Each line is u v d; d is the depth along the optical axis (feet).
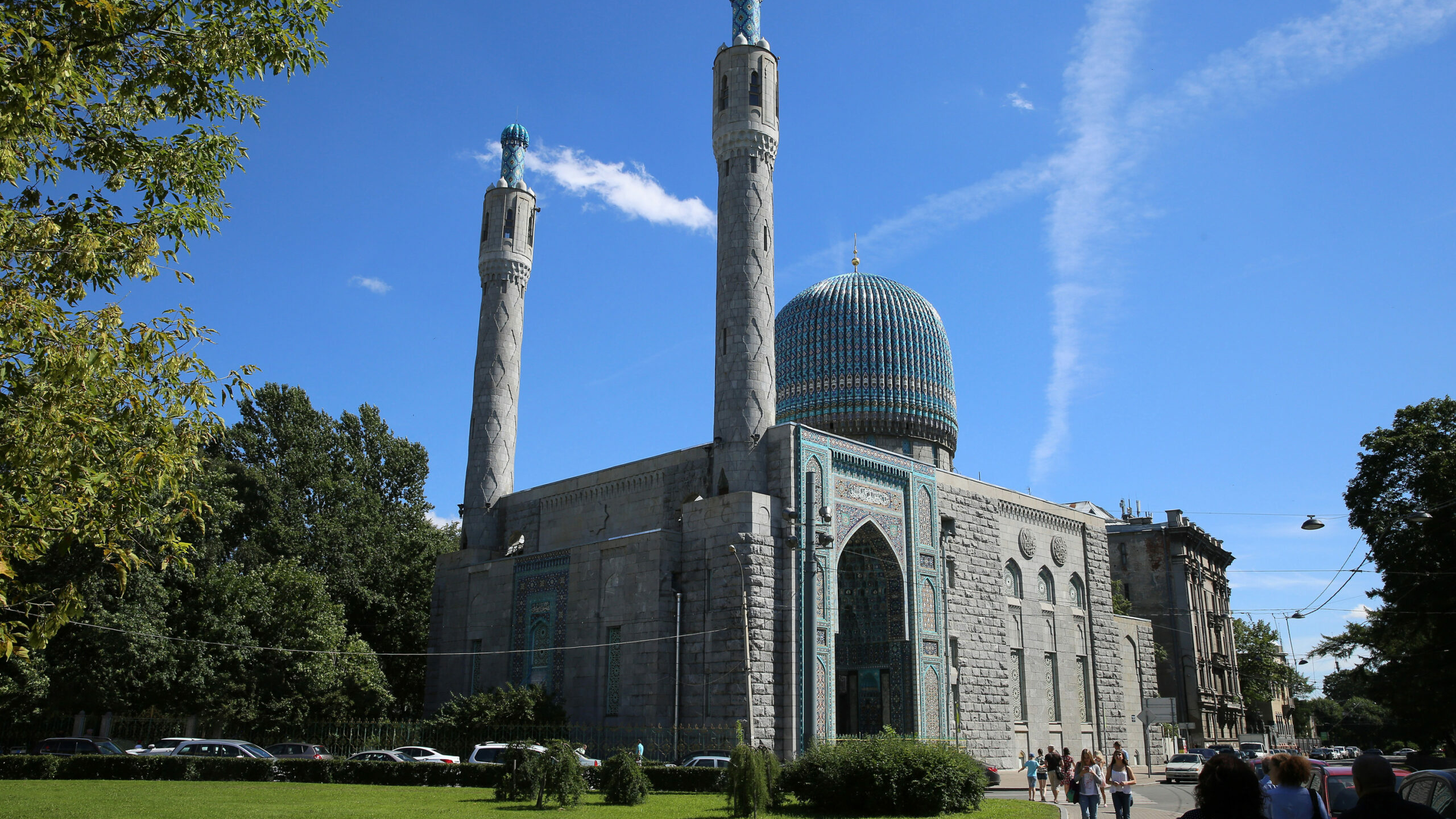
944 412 203.31
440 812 84.48
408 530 228.22
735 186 154.61
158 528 62.08
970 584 171.01
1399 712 152.15
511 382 193.47
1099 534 208.54
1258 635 352.08
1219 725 273.13
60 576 138.62
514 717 142.92
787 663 134.31
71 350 46.44
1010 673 176.14
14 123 45.62
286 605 168.86
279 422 220.84
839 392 197.36
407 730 151.94
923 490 164.55
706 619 137.39
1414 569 143.43
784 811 88.07
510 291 195.93
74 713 152.56
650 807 90.89
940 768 88.02
